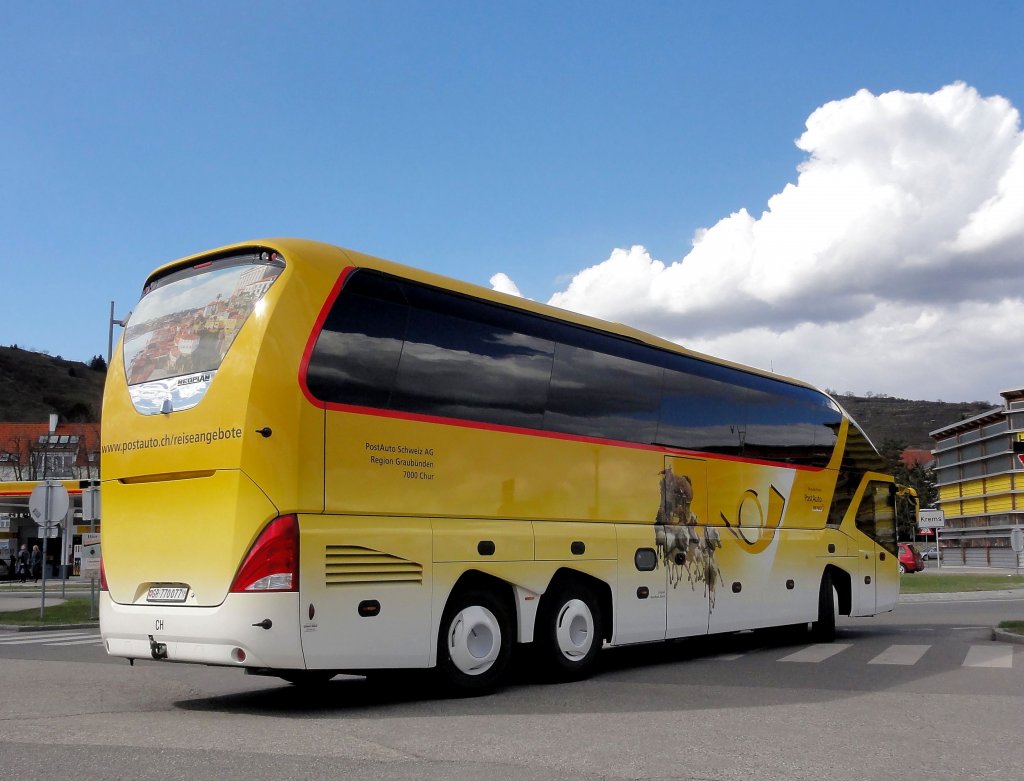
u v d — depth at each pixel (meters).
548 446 10.94
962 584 35.88
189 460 8.65
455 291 10.04
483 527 9.93
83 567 23.69
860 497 17.30
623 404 12.20
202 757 6.51
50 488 23.14
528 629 10.38
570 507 11.16
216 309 8.87
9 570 49.69
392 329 9.32
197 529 8.53
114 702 9.48
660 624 12.33
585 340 11.74
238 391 8.41
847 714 8.57
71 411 192.75
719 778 6.07
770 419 15.20
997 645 15.14
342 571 8.54
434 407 9.62
